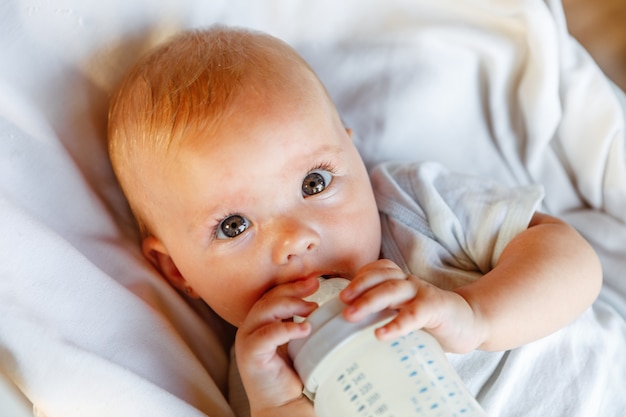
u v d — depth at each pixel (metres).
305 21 1.10
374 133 1.15
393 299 0.70
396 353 0.68
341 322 0.69
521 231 0.96
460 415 0.66
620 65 1.36
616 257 1.09
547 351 0.95
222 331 1.06
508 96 1.14
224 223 0.84
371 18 1.10
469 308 0.81
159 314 0.91
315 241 0.82
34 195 0.90
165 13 1.00
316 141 0.85
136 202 0.93
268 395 0.79
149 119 0.87
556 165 1.15
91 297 0.84
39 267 0.82
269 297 0.78
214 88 0.85
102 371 0.78
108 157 0.99
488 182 1.03
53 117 0.93
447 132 1.16
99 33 0.95
